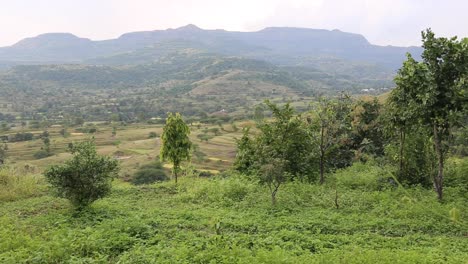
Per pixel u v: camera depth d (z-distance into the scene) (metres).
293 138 20.11
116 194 21.09
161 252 10.15
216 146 95.38
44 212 16.08
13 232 12.13
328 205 16.34
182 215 14.93
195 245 10.91
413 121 16.44
